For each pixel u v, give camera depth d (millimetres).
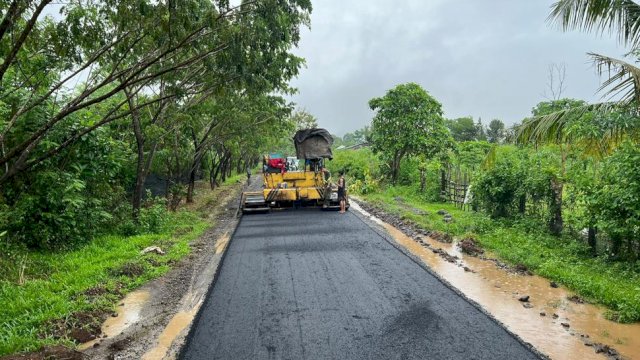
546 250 9656
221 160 29375
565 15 7645
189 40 7738
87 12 6559
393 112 22859
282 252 9992
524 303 6910
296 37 9828
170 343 5691
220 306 6781
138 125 12805
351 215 15445
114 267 8711
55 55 7367
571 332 5879
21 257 8586
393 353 5176
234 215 16953
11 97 9281
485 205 13648
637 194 7754
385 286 7480
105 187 12094
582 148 8688
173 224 13930
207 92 15695
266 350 5328
